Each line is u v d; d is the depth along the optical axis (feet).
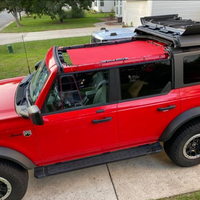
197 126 9.92
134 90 9.20
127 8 55.72
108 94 8.98
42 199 9.96
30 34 55.47
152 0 38.88
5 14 136.87
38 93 8.70
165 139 10.04
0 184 8.96
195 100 9.75
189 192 9.77
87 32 53.98
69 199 9.88
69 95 8.63
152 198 9.61
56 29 61.31
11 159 8.44
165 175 10.80
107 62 8.55
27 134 8.46
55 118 8.59
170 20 13.56
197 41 8.93
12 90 10.86
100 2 108.58
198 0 39.73
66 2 72.90
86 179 10.91
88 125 8.98
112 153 10.17
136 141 10.11
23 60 32.09
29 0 71.41
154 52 9.77
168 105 9.50
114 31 22.82
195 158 10.74
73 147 9.30
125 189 10.17
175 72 9.25
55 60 8.84
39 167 9.54
